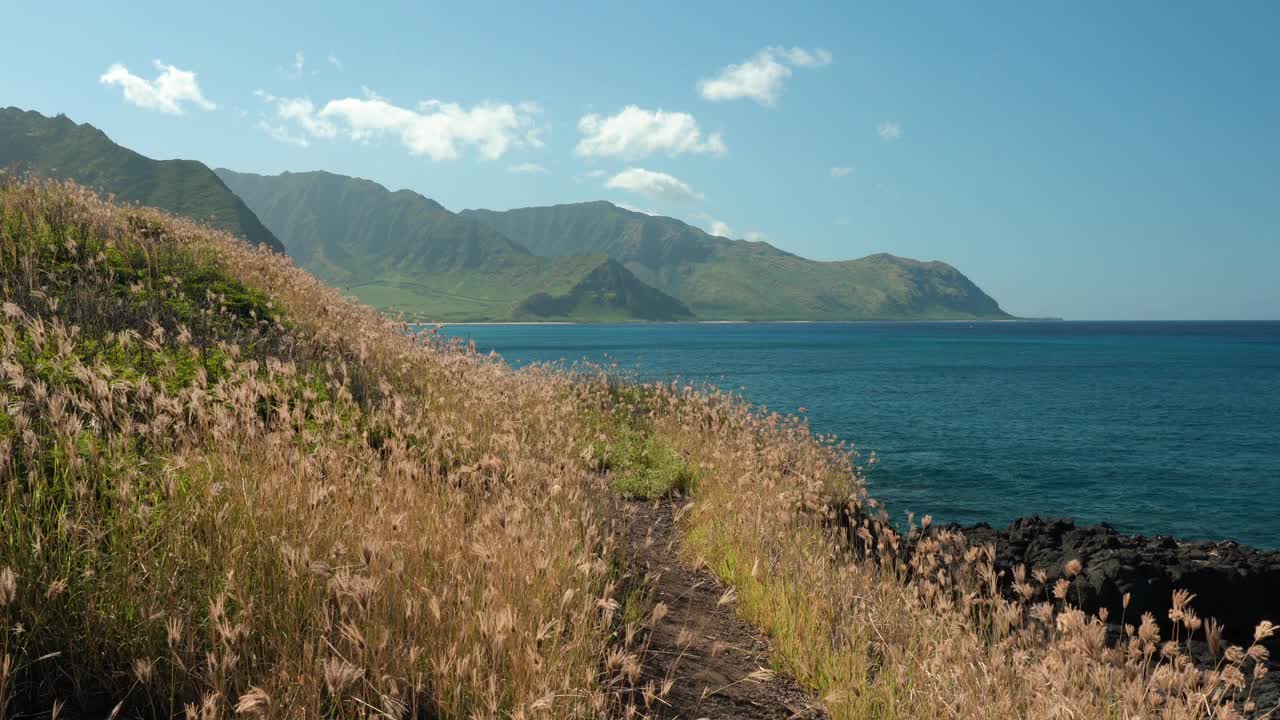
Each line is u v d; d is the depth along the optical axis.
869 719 4.55
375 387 9.15
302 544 4.07
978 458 26.81
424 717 3.58
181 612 3.49
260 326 11.15
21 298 8.07
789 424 13.81
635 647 5.09
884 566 7.15
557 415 10.91
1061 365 96.62
